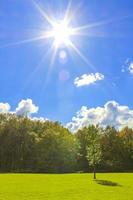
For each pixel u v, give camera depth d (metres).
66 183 70.56
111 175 100.88
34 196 50.12
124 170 158.25
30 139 154.12
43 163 149.12
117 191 57.62
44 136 152.75
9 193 52.97
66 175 100.25
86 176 94.69
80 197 49.75
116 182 74.25
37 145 151.62
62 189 59.38
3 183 69.00
